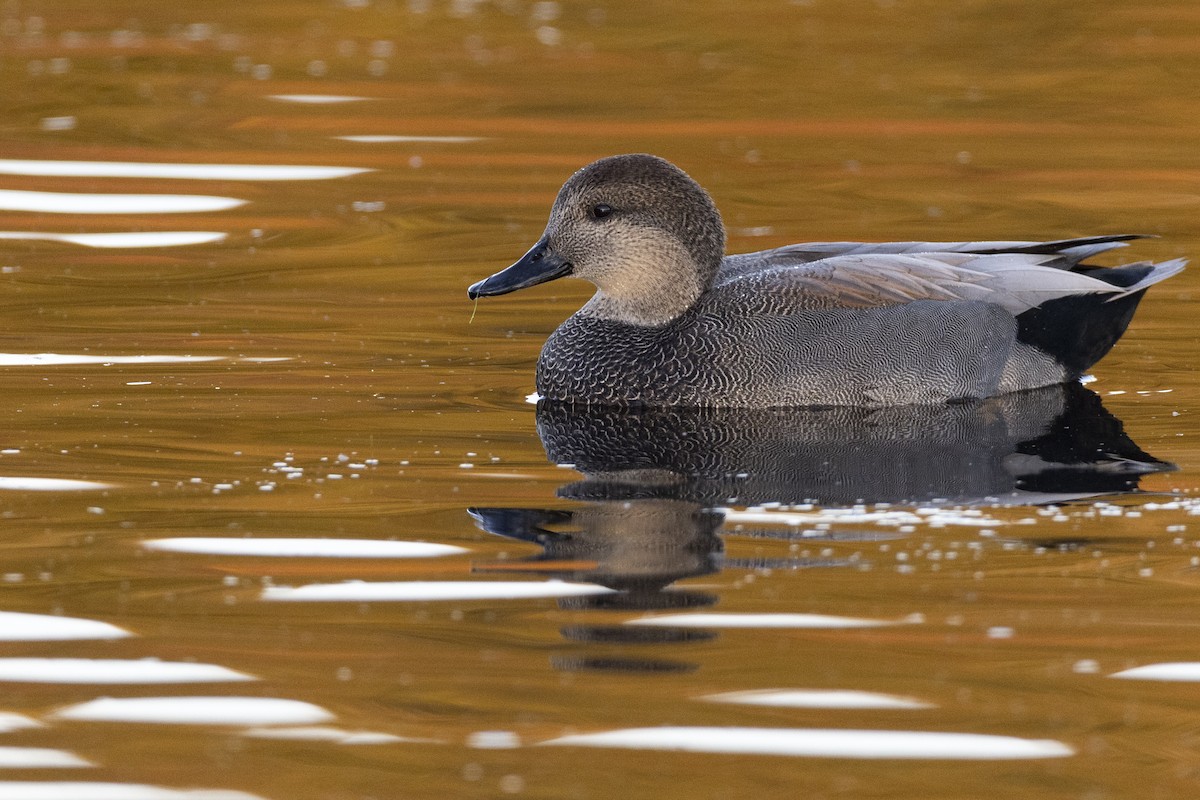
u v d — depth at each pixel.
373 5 31.62
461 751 7.07
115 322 15.01
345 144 22.55
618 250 13.75
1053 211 19.33
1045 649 8.02
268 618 8.41
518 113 24.11
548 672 7.79
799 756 7.04
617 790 6.75
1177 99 24.72
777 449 11.70
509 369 14.07
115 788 6.79
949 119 23.78
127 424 12.00
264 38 28.81
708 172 21.19
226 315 15.37
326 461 11.19
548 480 10.80
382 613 8.48
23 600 8.62
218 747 7.12
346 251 17.88
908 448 11.67
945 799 6.69
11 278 16.50
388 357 14.23
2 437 11.59
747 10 30.78
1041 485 10.62
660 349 13.37
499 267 17.31
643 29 29.44
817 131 23.22
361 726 7.29
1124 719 7.34
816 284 13.50
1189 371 13.84
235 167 21.39
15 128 23.08
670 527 9.77
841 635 8.17
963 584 8.80
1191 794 6.73
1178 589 8.70
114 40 28.44
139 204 19.67
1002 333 13.36
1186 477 10.76
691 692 7.59
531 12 30.91
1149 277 13.70
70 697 7.55
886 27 29.33
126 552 9.34
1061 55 27.28
